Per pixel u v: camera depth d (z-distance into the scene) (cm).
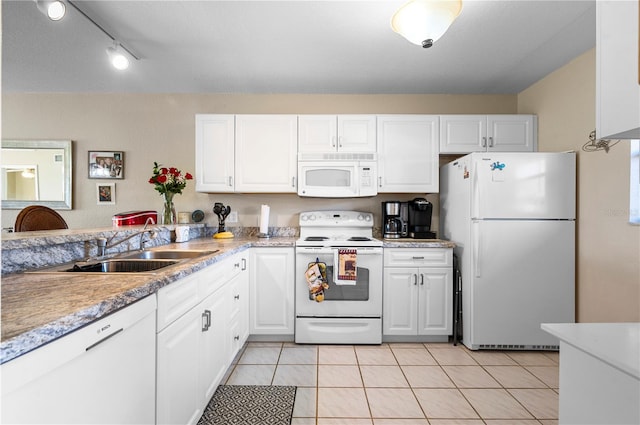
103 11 194
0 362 62
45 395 74
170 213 290
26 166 330
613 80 92
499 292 254
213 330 179
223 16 200
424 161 299
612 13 92
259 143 300
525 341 254
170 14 198
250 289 273
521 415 178
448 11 166
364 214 317
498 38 224
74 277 120
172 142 334
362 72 279
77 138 332
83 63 264
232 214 333
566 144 264
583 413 89
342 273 262
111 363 95
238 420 172
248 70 276
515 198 252
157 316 120
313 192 293
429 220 303
